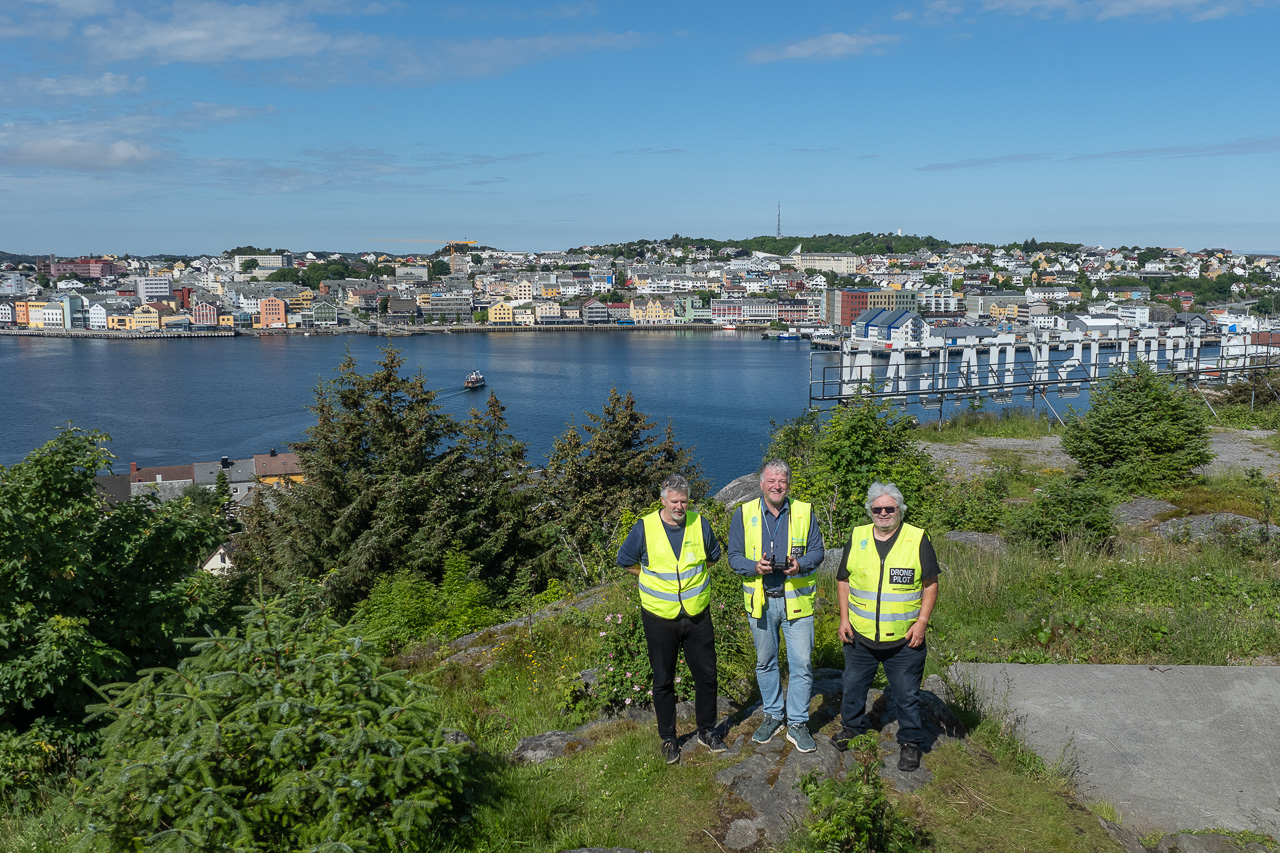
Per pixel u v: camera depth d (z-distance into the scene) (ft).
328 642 15.56
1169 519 44.14
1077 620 25.66
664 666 17.24
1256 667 22.13
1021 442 74.13
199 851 12.43
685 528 17.29
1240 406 88.43
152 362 580.71
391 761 13.84
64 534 27.89
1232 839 15.16
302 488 64.95
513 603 46.50
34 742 24.20
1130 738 18.67
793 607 16.89
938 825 14.69
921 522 42.27
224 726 13.42
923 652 16.22
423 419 69.46
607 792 16.48
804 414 66.23
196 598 29.89
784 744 17.22
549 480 79.05
